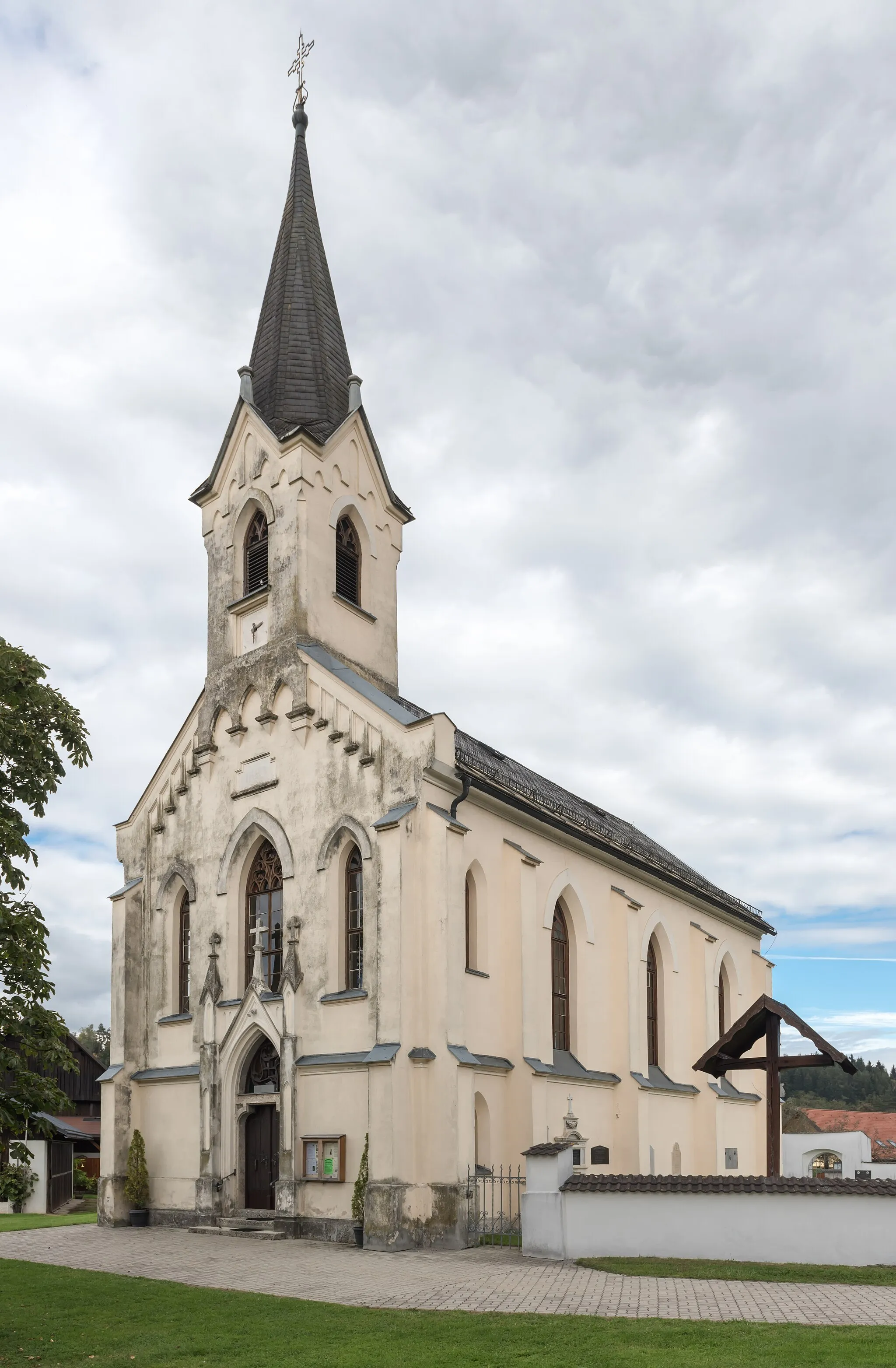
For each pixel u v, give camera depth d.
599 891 38.00
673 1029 42.34
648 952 41.91
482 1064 28.56
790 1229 21.44
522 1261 22.86
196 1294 19.42
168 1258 24.52
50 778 18.95
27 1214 40.06
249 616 34.53
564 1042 35.34
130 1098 33.41
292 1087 28.95
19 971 16.77
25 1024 16.62
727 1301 17.77
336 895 29.89
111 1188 32.25
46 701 19.41
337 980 29.22
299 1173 28.36
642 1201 22.64
